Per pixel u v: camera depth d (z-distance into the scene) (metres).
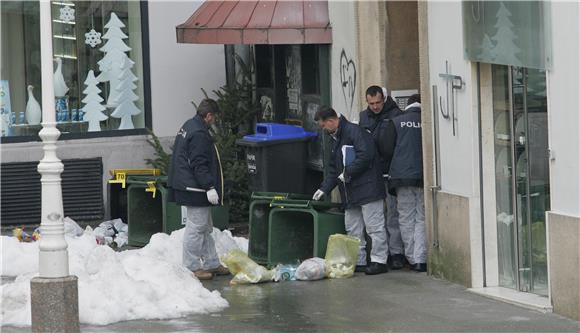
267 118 41.44
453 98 28.77
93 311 24.97
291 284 29.77
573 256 23.62
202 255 31.22
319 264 30.33
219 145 40.66
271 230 32.09
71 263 28.94
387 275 30.69
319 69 36.94
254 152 35.50
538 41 24.42
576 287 23.59
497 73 27.86
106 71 42.81
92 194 41.69
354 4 34.19
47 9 23.16
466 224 28.23
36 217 40.81
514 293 27.08
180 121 43.38
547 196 25.95
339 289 28.77
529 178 26.69
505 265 28.19
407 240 31.09
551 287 24.75
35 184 40.88
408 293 27.91
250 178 35.88
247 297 28.02
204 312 26.16
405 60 33.84
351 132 30.45
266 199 32.50
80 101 42.50
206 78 43.59
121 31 42.91
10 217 40.56
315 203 31.56
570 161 23.56
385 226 31.72
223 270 31.81
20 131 41.53
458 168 28.75
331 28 36.38
